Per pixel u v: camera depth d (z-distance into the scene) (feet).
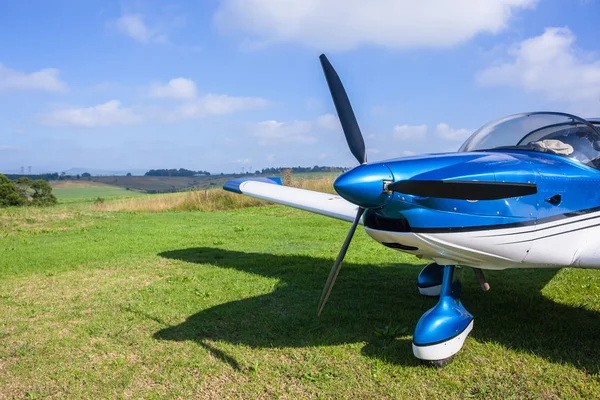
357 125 13.70
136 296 17.66
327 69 14.08
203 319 14.70
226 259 24.52
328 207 18.40
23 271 22.77
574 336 12.59
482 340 12.45
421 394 9.78
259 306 15.93
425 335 10.97
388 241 11.75
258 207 54.54
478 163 10.89
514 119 14.20
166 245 29.37
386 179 10.56
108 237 33.22
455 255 11.41
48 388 10.44
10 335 13.84
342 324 13.93
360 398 9.68
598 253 11.57
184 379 10.63
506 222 10.88
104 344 12.88
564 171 11.68
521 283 18.49
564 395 9.52
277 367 11.13
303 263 23.07
